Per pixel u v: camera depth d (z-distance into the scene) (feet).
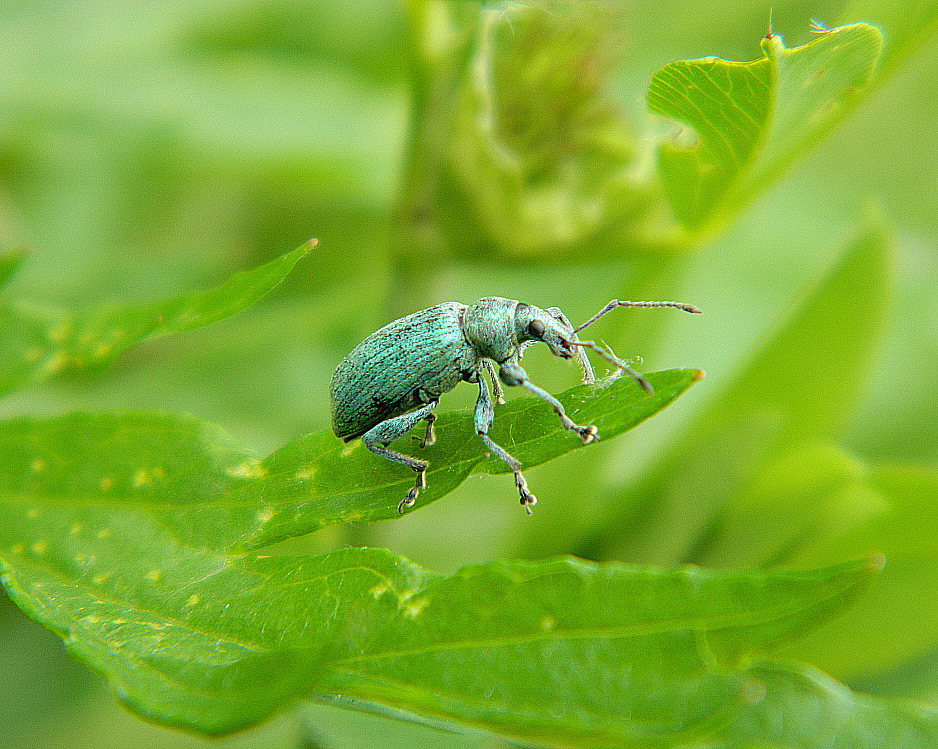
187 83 0.37
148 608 0.27
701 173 0.28
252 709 0.25
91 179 0.35
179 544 0.27
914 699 0.29
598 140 0.31
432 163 0.31
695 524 0.29
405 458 0.27
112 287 0.35
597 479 0.29
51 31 0.37
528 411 0.27
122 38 0.37
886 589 0.29
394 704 0.25
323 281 0.37
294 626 0.26
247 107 0.36
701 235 0.31
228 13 0.40
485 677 0.25
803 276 0.36
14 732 0.31
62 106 0.35
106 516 0.27
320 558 0.26
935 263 0.37
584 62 0.31
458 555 0.32
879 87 0.28
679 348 0.35
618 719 0.25
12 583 0.27
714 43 0.36
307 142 0.36
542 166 0.31
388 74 0.39
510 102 0.31
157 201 0.37
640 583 0.25
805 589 0.25
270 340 0.35
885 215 0.30
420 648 0.25
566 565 0.25
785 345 0.30
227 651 0.26
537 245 0.31
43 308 0.29
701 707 0.25
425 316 0.29
